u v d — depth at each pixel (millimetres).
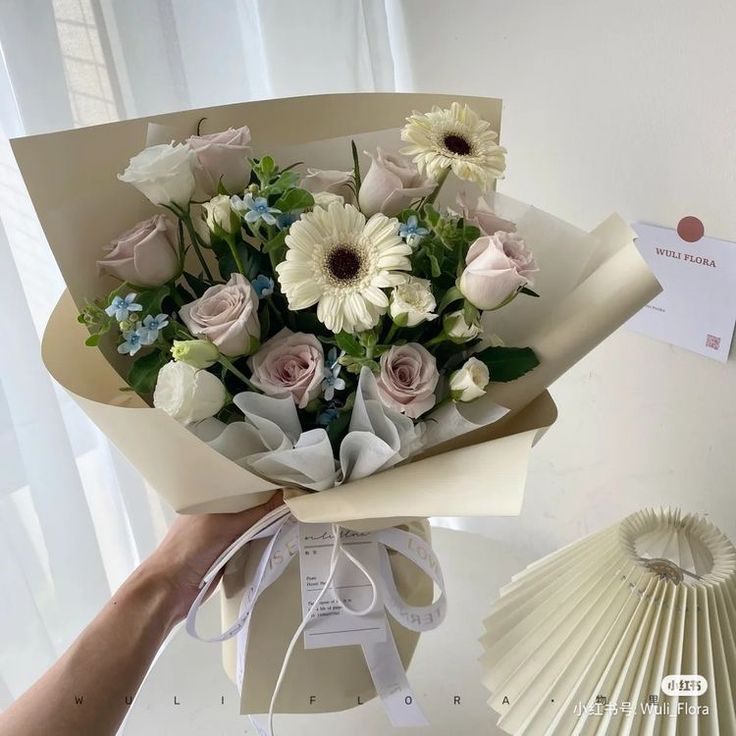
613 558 628
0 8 736
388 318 601
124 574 1086
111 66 803
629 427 867
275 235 596
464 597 925
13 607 916
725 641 579
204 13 873
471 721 777
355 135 689
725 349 729
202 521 703
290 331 607
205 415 567
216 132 702
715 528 660
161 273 606
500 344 630
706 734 565
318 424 613
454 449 639
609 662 594
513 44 795
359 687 710
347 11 912
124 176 581
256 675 690
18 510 907
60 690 640
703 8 635
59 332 643
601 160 763
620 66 710
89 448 987
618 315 604
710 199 690
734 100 643
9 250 802
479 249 552
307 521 574
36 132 786
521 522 1076
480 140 600
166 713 816
